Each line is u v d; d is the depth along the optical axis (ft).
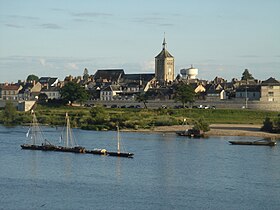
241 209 488.44
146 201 508.53
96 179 594.24
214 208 490.08
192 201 510.58
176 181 585.22
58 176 608.19
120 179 593.83
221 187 561.43
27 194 529.04
